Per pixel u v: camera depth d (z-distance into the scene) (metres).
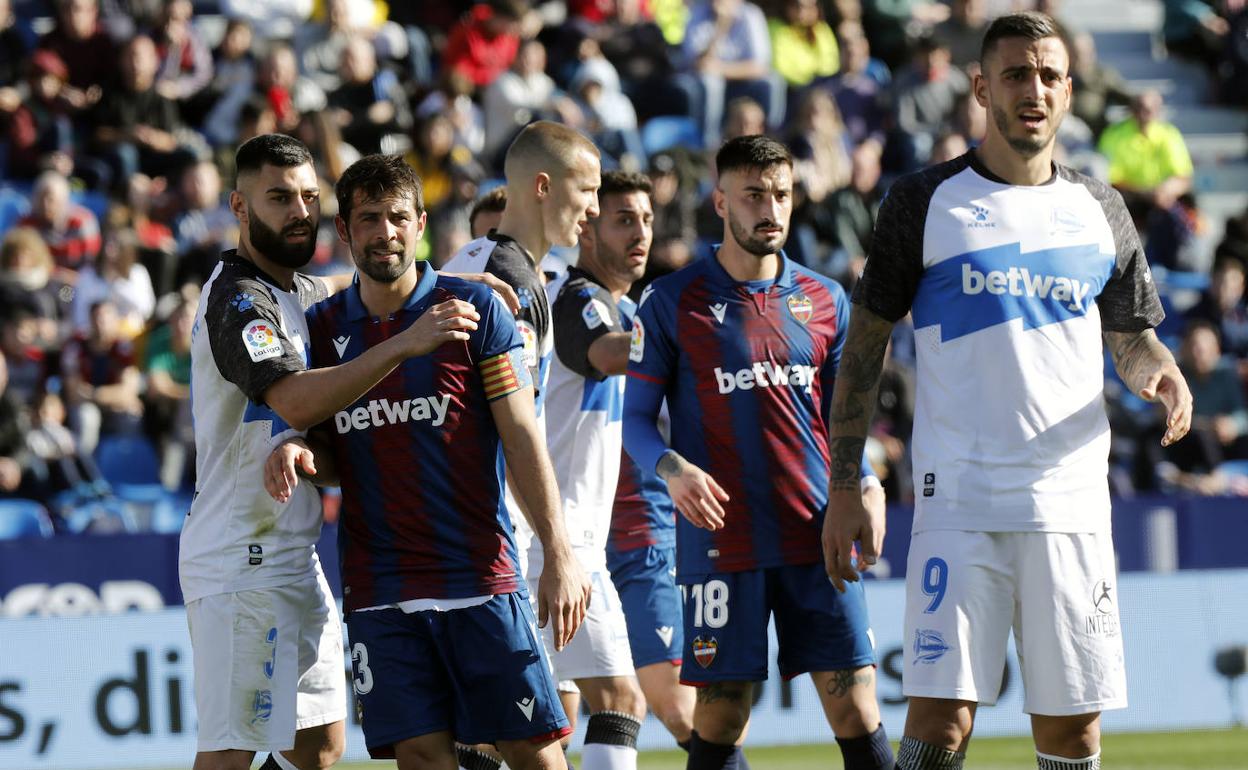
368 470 15.09
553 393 19.59
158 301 41.25
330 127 42.91
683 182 43.94
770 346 18.06
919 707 15.08
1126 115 54.12
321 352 15.55
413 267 15.55
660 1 55.94
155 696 28.25
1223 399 39.97
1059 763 15.38
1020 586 15.02
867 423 15.62
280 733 15.66
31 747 27.89
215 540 15.70
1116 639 15.20
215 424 15.60
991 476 14.91
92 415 37.25
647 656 20.56
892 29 54.66
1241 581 30.92
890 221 15.31
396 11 53.72
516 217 19.12
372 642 15.07
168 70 47.88
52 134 45.53
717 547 17.98
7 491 35.12
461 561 15.06
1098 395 15.24
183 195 43.09
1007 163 15.21
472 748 18.75
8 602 29.80
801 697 29.19
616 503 20.66
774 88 51.12
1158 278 47.38
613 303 19.95
